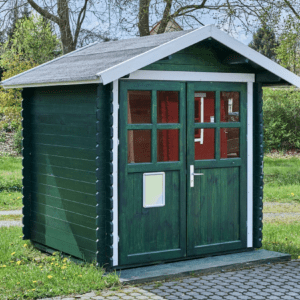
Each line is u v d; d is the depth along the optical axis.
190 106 6.61
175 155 6.58
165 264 6.48
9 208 11.62
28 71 7.76
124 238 6.24
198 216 6.75
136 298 5.32
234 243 7.03
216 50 6.75
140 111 6.30
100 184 6.10
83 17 16.03
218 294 5.47
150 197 6.39
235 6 16.62
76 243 6.62
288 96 26.22
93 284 5.65
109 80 5.68
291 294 5.48
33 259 6.90
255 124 7.15
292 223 10.00
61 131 6.81
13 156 23.11
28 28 17.50
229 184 6.99
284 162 22.47
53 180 7.04
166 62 6.39
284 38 17.97
